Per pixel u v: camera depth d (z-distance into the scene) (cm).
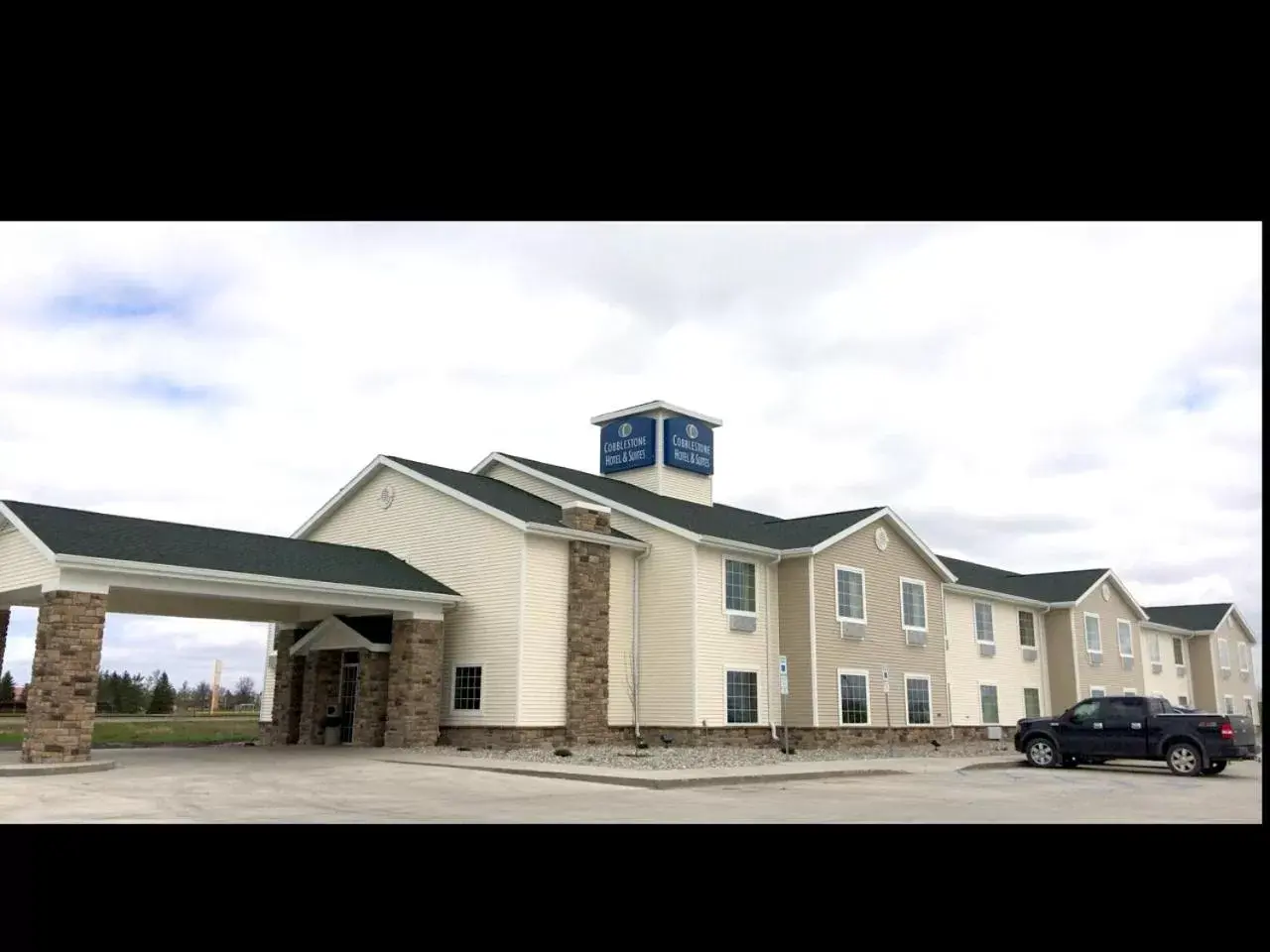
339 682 2347
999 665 3506
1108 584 4106
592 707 2183
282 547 2117
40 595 1844
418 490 2380
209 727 3388
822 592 2548
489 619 2145
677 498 2912
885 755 2339
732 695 2358
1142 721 2009
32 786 1343
